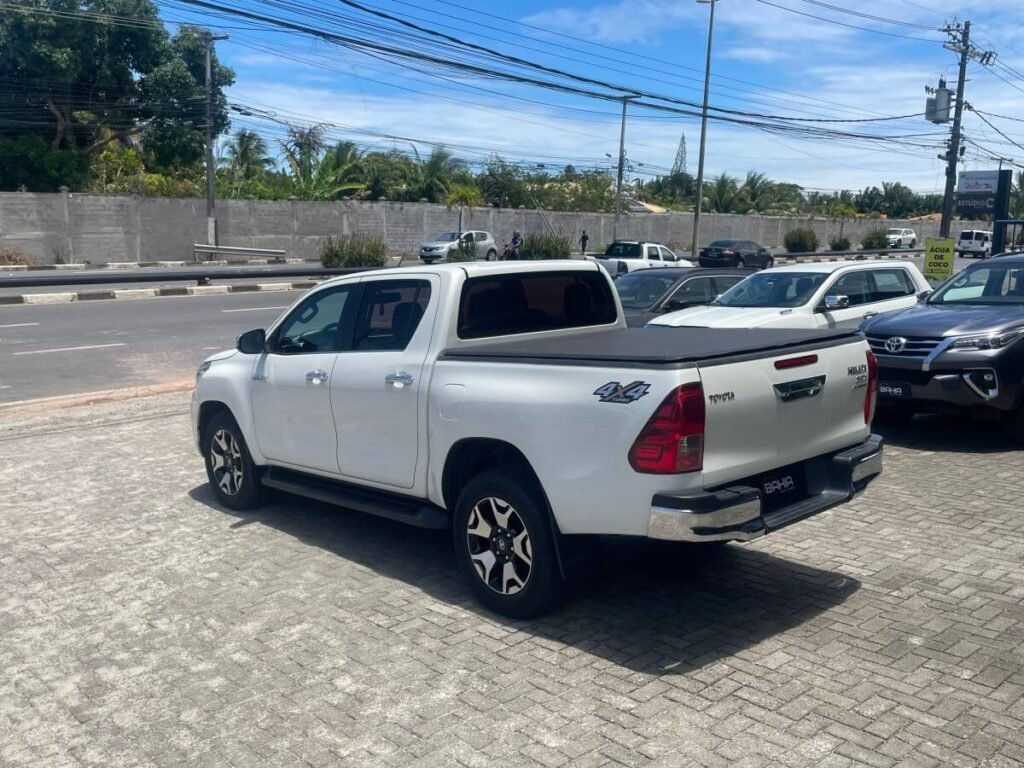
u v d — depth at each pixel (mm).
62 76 40562
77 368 14141
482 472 5125
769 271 11969
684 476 4324
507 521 4980
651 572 5672
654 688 4234
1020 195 70375
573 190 66188
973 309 9266
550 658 4566
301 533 6598
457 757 3725
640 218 59250
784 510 4840
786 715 3965
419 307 5547
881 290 11773
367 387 5684
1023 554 5844
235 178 52219
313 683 4395
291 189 51656
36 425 10156
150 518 7004
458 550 5262
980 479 7578
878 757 3637
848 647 4602
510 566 4992
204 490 7738
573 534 4719
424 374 5344
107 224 39812
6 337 17219
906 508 6836
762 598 5246
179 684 4430
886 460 8250
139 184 44469
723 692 4176
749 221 65438
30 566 6055
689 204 79250
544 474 4688
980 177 37469
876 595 5246
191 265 40156
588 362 4590
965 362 8422
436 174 59438
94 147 45250
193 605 5363
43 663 4691
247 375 6746
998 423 8961
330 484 6305
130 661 4684
